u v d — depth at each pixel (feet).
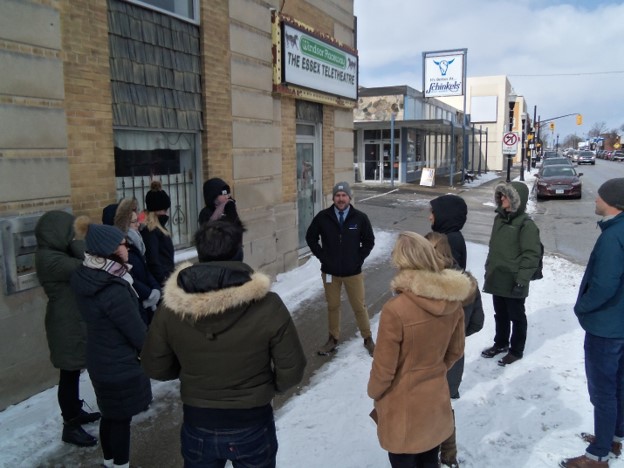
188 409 8.11
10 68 14.02
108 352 10.64
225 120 23.36
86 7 16.24
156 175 20.47
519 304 17.13
